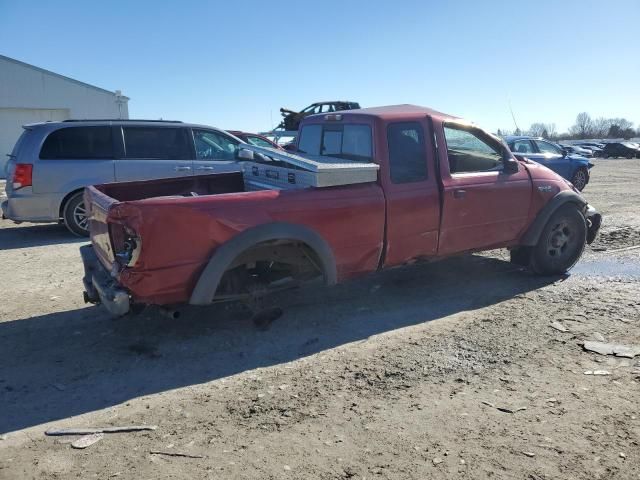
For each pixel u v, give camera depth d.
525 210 5.94
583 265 6.92
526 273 6.52
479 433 3.12
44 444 3.08
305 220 4.48
